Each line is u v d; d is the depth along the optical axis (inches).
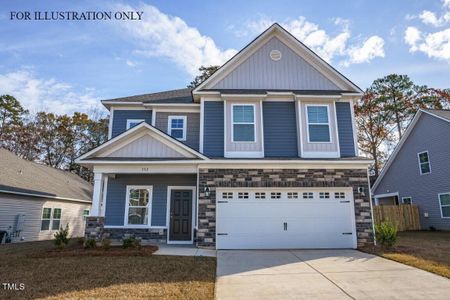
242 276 271.4
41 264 301.0
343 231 430.3
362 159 444.5
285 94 497.7
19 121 1327.5
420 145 791.1
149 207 502.3
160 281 246.4
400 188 856.3
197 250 398.9
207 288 229.9
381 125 1242.6
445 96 1219.2
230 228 425.4
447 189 705.0
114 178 511.8
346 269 296.5
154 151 449.4
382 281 253.6
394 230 407.5
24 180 655.8
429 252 372.2
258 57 528.7
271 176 438.3
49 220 702.5
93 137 1424.7
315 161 438.0
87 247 380.5
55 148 1358.3
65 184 840.9
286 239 425.7
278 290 231.5
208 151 483.5
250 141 477.4
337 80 526.6
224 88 513.3
